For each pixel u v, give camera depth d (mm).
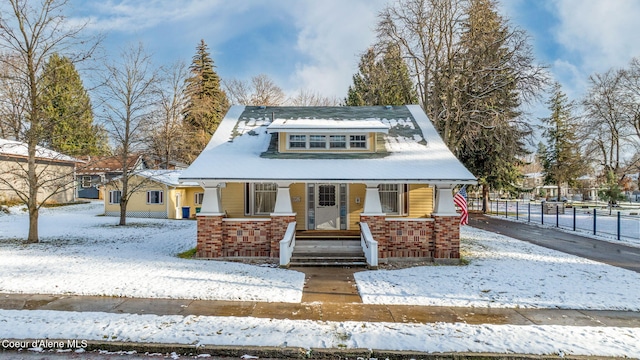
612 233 20328
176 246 15258
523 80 18719
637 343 5941
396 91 32031
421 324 6742
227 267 11164
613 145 41344
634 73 34844
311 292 8844
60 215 28312
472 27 19828
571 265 11984
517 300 8242
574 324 6918
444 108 21250
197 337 6000
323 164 13242
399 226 12656
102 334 6066
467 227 23953
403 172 12570
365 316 7223
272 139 15375
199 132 40375
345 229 15055
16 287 8680
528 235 20000
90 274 9969
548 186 61750
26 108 16578
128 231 20203
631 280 10055
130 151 23547
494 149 31516
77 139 24531
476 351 5660
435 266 11828
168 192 29500
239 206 14938
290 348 5711
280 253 11492
